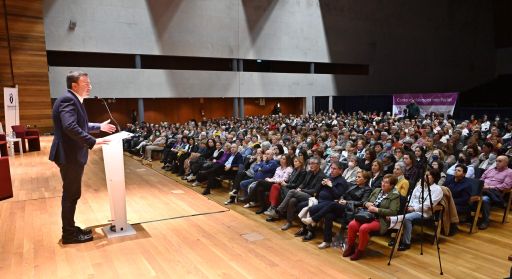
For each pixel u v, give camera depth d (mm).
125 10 15039
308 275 3088
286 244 3924
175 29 16047
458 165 4738
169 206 4930
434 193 4234
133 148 11648
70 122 3002
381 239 4363
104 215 4340
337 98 19781
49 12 13766
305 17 18969
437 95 13852
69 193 3375
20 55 12781
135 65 15695
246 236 3922
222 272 3053
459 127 10188
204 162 7719
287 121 14445
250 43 17703
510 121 11133
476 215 4535
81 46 14391
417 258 3811
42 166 7777
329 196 4461
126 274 2941
